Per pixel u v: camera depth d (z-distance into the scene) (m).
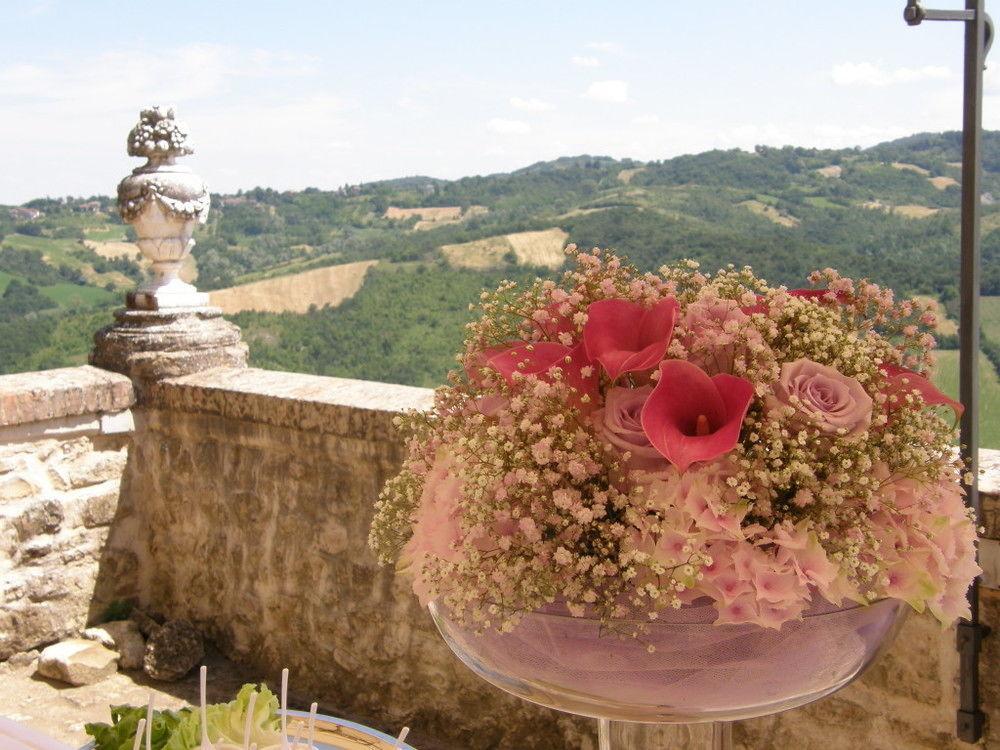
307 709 3.65
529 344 1.24
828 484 1.12
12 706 3.66
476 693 3.36
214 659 3.96
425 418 1.41
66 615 3.95
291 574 3.73
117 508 4.05
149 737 1.08
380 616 3.53
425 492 1.28
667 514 1.10
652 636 1.12
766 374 1.14
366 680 3.59
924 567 1.14
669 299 1.21
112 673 3.87
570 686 1.18
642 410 1.11
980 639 2.34
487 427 1.23
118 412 3.99
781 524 1.10
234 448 3.84
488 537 1.16
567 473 1.15
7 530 3.79
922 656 2.49
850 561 1.09
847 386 1.15
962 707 2.38
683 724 1.23
